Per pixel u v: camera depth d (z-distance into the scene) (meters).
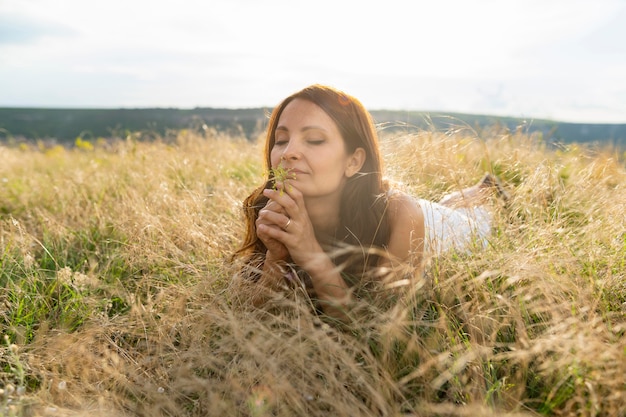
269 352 1.93
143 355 2.27
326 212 2.69
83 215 4.34
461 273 2.33
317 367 1.84
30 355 2.24
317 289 2.42
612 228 2.78
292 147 2.47
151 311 2.51
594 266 2.44
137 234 3.47
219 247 3.21
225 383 1.86
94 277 3.03
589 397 1.67
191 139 7.67
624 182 3.58
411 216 2.64
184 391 1.99
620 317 2.12
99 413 1.88
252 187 4.66
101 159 7.88
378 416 1.74
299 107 2.51
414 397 1.81
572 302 2.01
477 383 1.75
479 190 3.42
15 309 2.71
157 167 5.79
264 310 2.19
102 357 2.31
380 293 2.29
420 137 4.12
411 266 2.37
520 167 4.18
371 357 1.84
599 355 1.68
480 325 2.04
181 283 2.82
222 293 2.45
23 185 5.80
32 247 3.60
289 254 2.60
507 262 2.31
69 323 2.62
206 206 4.16
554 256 2.37
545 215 3.08
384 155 3.94
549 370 1.76
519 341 1.88
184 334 2.25
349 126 2.53
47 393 2.01
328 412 1.77
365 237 2.67
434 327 2.04
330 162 2.49
